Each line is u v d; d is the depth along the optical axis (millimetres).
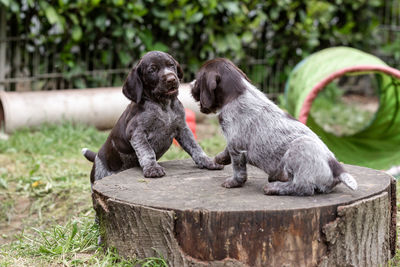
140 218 3180
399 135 7328
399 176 5766
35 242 4191
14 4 7504
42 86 8461
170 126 4055
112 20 8289
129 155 4168
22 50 8195
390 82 7289
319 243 3078
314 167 3143
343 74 6035
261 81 9844
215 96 3379
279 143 3221
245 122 3283
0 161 6605
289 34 9781
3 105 7562
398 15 11000
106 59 8492
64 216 5391
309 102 6035
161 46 8680
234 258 3049
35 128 7629
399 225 4258
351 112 9820
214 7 8609
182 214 3078
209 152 6902
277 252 3031
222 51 8938
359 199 3182
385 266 3426
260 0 9258
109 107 8000
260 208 3025
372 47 10938
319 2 9531
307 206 3035
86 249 3773
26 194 5879
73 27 7895
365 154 6902
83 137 7375
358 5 10242
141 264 3234
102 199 3441
